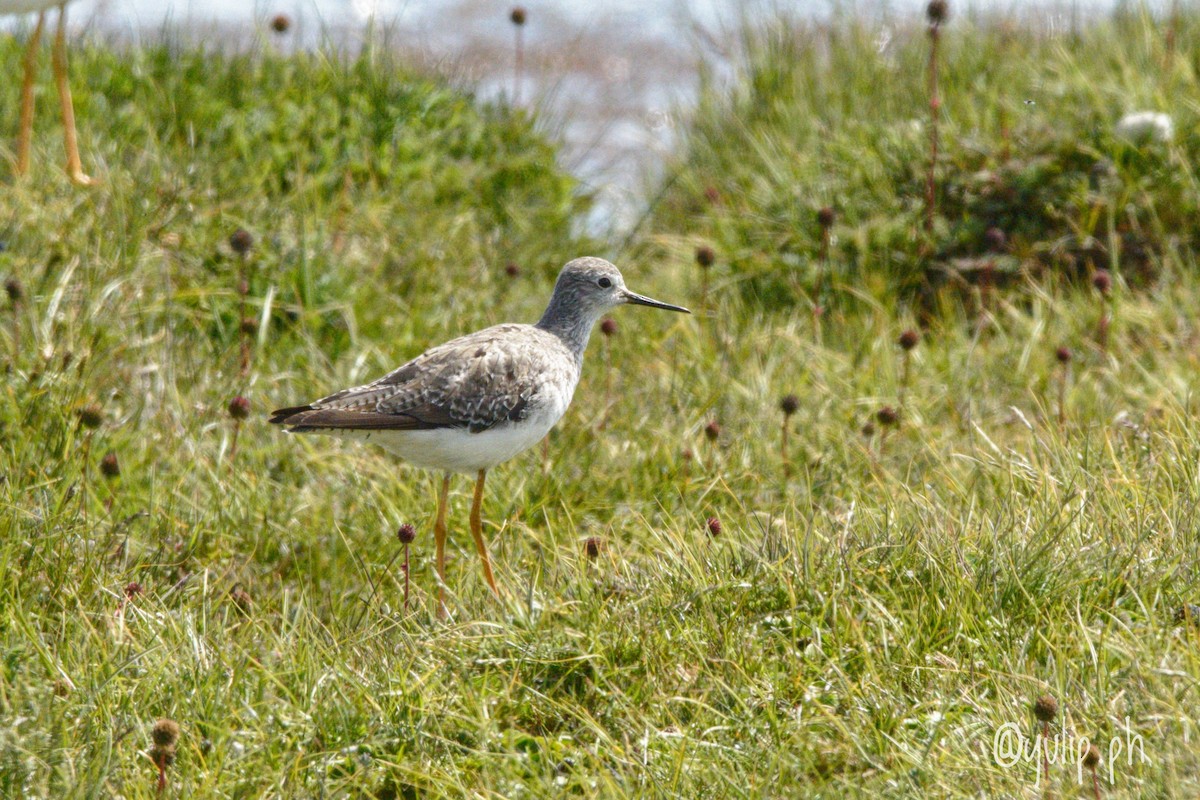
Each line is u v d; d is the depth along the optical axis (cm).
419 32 2225
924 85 1705
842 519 986
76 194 1377
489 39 2225
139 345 1218
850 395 1255
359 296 1359
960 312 1414
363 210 1467
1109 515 934
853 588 882
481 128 1673
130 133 1518
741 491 1117
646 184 1838
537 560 1007
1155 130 1469
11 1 1391
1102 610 826
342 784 758
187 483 1101
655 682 825
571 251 1585
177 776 750
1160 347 1290
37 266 1259
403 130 1619
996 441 1148
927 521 945
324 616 988
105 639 858
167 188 1399
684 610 878
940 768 737
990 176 1481
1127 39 1738
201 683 816
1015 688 790
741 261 1517
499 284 1463
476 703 809
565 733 809
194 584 971
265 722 791
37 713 758
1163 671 753
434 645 869
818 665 824
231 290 1323
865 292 1437
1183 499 940
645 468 1147
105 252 1290
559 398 1052
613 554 978
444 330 1337
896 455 1156
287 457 1160
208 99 1589
